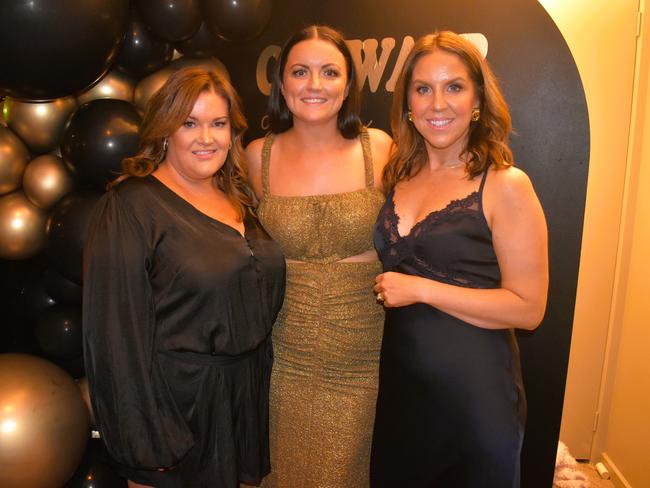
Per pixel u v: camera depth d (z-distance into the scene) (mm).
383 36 2463
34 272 2406
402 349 1663
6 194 2166
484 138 1604
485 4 2316
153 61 2285
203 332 1640
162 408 1617
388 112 2510
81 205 2023
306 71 1853
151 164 1695
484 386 1549
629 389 2684
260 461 1890
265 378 1956
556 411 2479
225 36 2273
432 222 1577
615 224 2746
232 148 1832
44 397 1885
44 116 2096
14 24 1580
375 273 1949
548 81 2301
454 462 1593
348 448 1929
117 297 1542
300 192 1960
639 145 2652
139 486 1777
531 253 1506
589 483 2727
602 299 2820
